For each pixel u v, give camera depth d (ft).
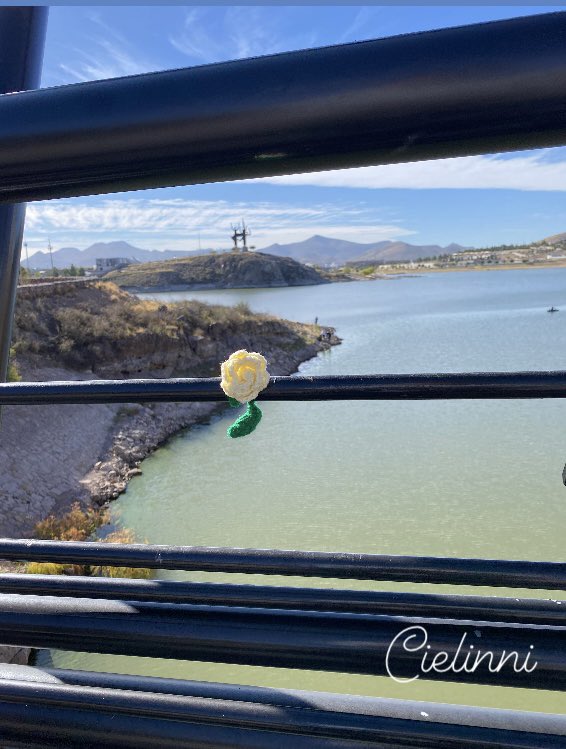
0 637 2.58
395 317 237.66
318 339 158.20
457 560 2.37
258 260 588.91
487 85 1.35
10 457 59.93
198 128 1.52
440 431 78.02
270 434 81.61
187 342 115.85
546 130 1.43
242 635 2.38
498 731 2.11
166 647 2.43
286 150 1.54
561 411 83.46
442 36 1.38
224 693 2.35
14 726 2.40
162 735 2.27
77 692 2.37
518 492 55.26
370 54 1.41
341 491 58.95
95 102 1.55
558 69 1.32
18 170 1.70
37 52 2.43
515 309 248.73
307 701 2.28
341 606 2.41
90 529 51.26
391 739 2.15
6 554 2.77
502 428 77.66
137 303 127.24
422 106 1.40
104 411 80.18
